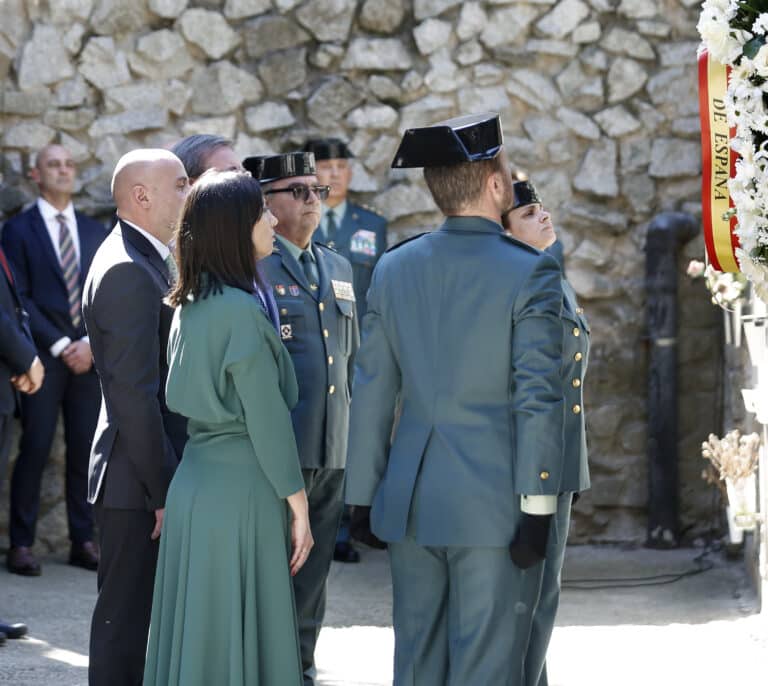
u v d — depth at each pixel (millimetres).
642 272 16719
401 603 7461
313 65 16641
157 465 8422
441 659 7406
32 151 16188
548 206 16703
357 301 15977
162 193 8781
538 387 6953
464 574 7137
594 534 16750
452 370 7188
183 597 7633
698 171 16594
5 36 16062
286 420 7699
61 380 15258
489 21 16562
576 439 8539
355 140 16641
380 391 7500
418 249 7496
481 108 16609
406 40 16656
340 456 9711
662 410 16328
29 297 15336
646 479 16703
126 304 8375
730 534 15359
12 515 15047
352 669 11062
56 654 11422
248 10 16500
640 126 16641
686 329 16656
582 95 16641
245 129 16562
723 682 10344
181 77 16469
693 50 16562
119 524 8625
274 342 7770
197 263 7727
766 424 12266
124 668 8656
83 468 15406
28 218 15523
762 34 7371
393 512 7234
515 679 7086
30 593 14008
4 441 12836
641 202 16672
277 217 9812
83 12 16234
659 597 13891
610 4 16562
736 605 13359
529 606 7164
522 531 6945
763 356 12336
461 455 7113
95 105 16359
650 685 10320
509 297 7121
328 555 9797
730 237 8203
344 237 16031
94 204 16297
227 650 7562
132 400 8320
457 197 7430
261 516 7660
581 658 11242
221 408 7602
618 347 16719
